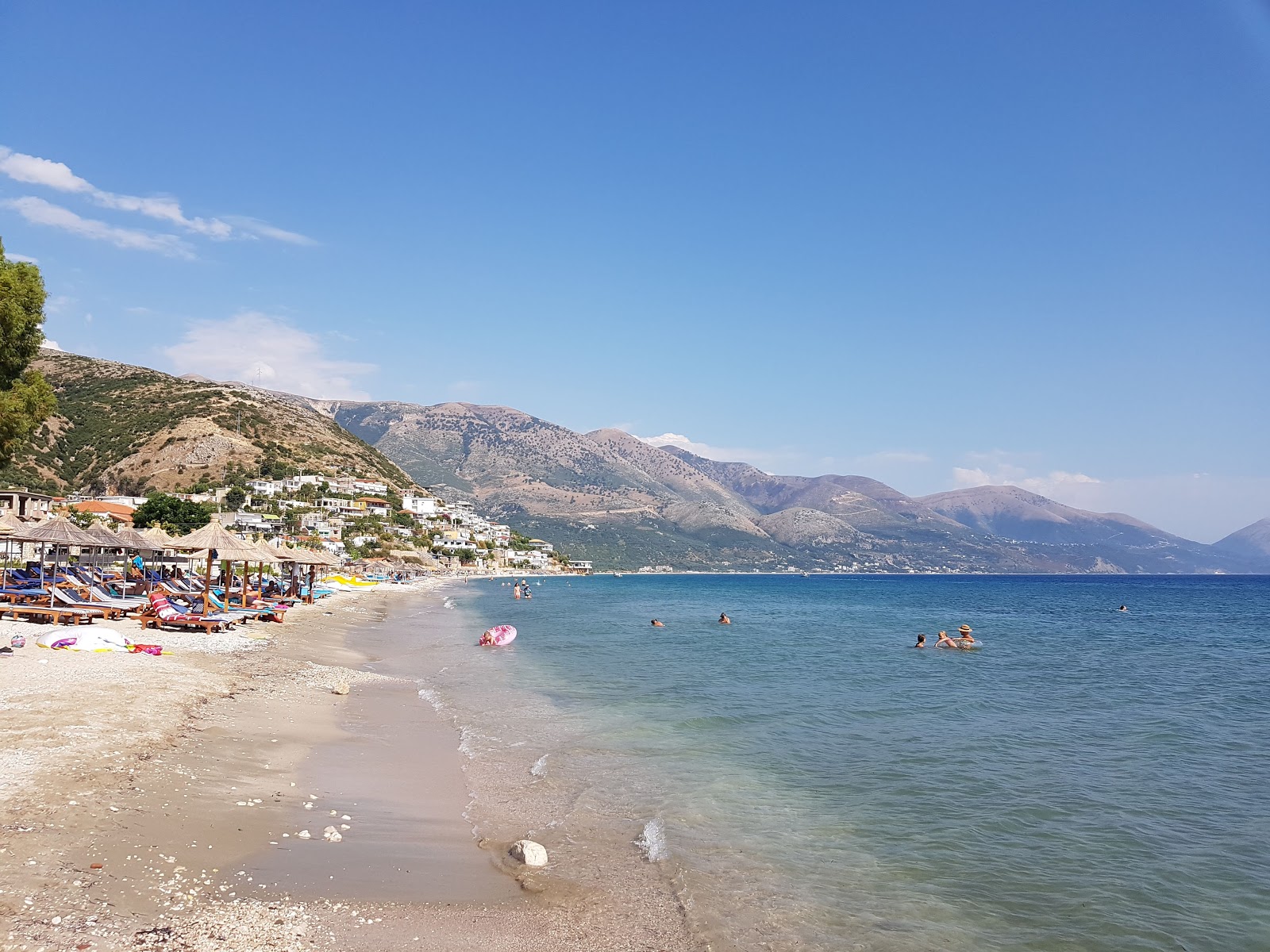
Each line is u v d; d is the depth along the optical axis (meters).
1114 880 10.96
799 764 16.95
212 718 17.53
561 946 8.45
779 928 9.22
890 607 98.62
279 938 7.98
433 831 11.90
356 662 32.34
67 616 32.62
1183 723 22.30
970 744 19.17
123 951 7.27
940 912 9.83
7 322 33.59
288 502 166.12
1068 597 134.38
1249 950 8.97
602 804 13.69
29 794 10.86
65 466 156.12
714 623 63.94
